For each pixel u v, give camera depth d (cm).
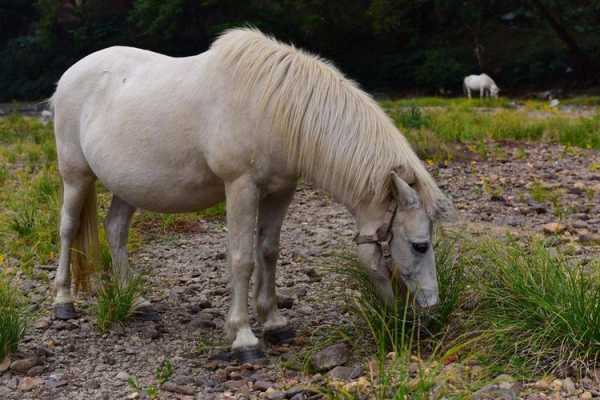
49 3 3547
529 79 3222
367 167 349
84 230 465
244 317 383
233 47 374
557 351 347
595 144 1098
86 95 435
